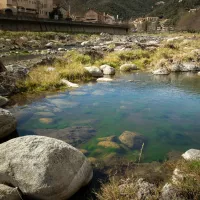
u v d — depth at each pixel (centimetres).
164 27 12962
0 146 392
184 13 14375
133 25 13962
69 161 379
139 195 348
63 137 596
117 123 699
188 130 655
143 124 694
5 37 3569
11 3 6091
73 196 384
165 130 652
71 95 1009
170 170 444
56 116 750
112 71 1545
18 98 948
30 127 659
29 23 4947
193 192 342
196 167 396
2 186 346
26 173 351
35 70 1299
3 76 1032
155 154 516
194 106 873
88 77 1397
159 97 990
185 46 2603
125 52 2138
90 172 421
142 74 1552
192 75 1521
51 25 5569
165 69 1605
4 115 586
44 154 359
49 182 344
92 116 756
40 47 3425
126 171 449
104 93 1049
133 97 988
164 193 347
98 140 581
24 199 356
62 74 1319
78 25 6488
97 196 369
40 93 1031
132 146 553
